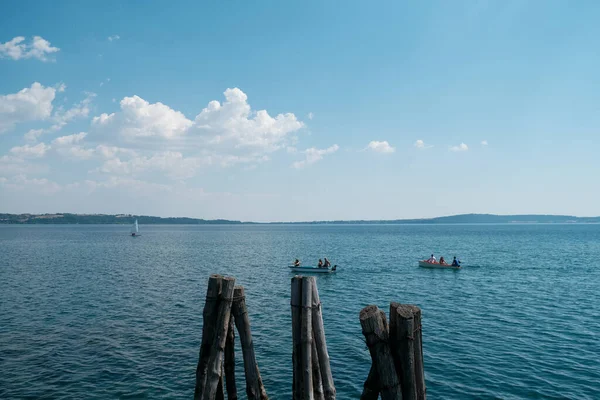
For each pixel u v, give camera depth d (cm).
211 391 838
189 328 2547
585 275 4997
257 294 3719
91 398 1579
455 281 4553
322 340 883
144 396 1597
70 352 2084
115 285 4228
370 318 723
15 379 1750
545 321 2714
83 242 12812
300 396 857
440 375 1783
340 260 6969
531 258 7194
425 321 2720
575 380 1720
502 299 3503
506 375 1778
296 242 12975
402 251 8994
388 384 707
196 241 13688
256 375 915
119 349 2131
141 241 13588
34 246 10819
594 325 2603
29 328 2548
